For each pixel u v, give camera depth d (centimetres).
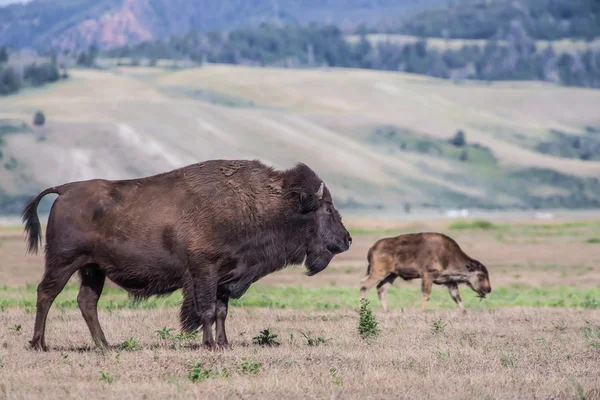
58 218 5084
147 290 5181
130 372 4275
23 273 12875
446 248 8125
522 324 6644
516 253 19262
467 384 4056
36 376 4150
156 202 5116
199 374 4131
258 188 5281
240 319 6781
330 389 3884
